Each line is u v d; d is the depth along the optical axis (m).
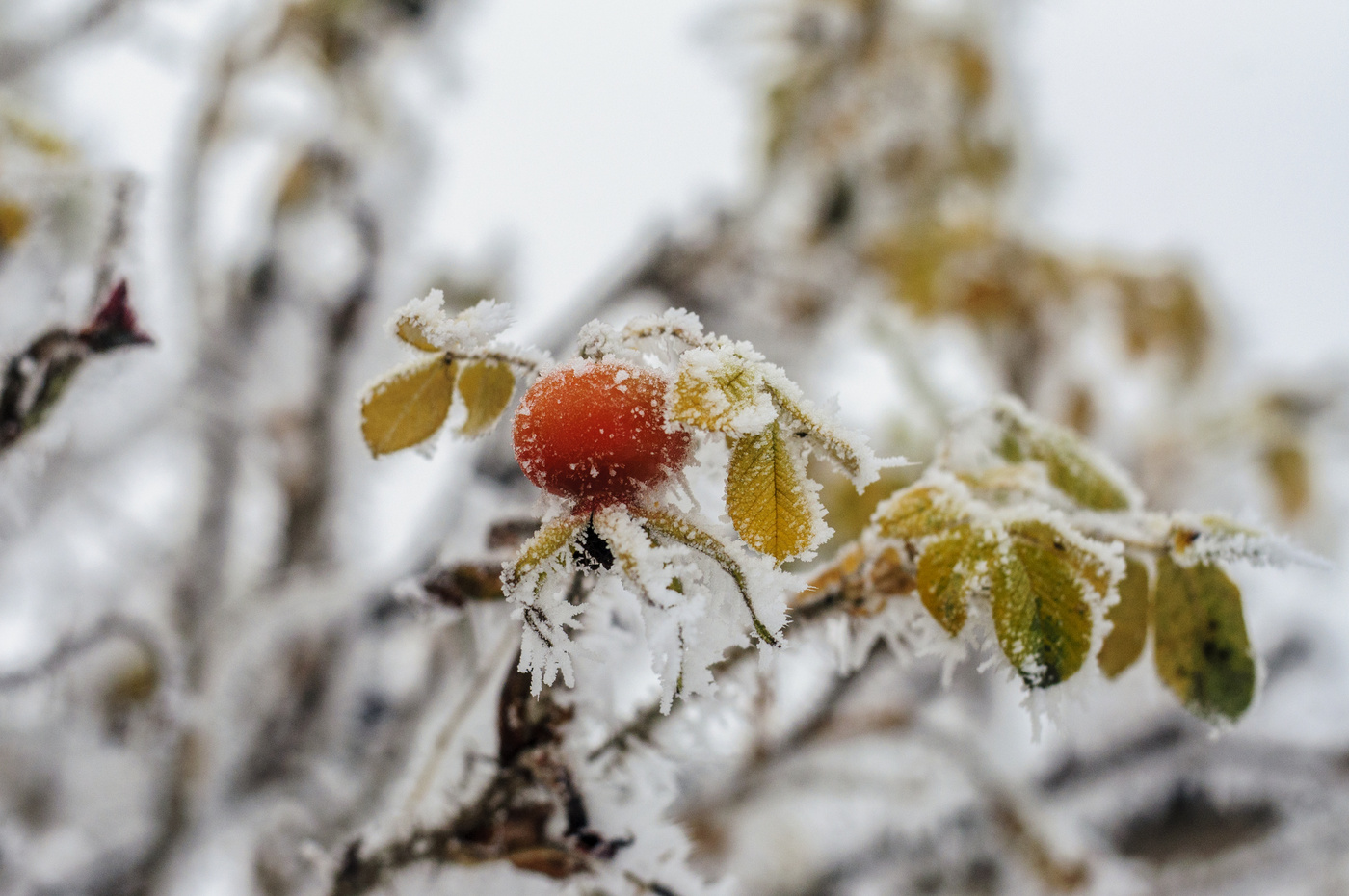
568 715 0.38
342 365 0.86
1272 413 1.13
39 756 0.71
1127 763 0.89
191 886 0.70
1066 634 0.35
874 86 1.18
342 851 0.39
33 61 0.67
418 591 0.39
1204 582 0.37
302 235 0.88
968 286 1.07
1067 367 1.09
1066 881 0.72
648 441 0.34
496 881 0.39
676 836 0.39
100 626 0.53
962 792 0.77
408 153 0.92
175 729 0.62
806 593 0.37
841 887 0.89
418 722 0.61
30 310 0.46
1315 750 0.89
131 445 0.77
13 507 0.43
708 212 1.01
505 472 0.63
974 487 0.38
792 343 1.08
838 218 1.13
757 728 0.45
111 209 0.41
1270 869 0.94
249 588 0.79
